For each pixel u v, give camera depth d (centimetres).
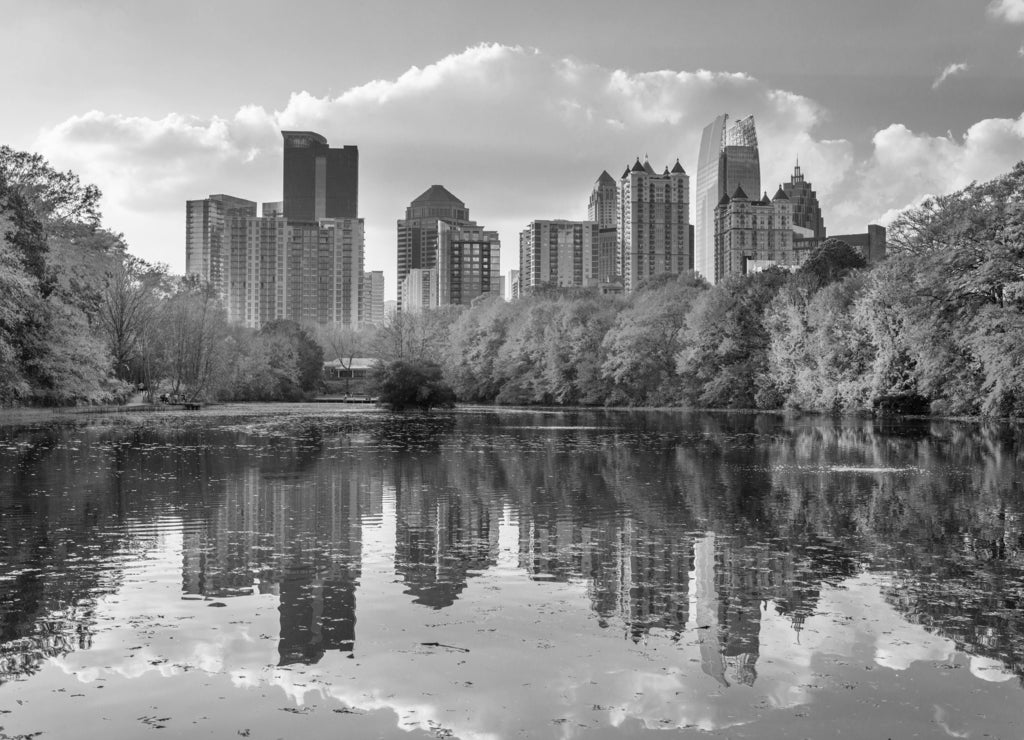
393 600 1026
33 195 6091
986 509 1742
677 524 1564
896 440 3747
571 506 1780
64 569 1177
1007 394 4697
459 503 1819
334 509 1731
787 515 1662
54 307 5909
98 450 3070
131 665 798
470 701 720
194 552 1294
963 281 4591
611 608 995
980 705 718
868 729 671
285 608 988
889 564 1231
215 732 661
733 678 775
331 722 679
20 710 698
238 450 3147
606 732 662
